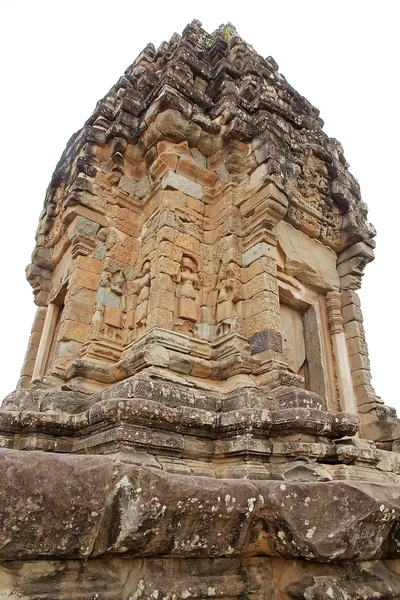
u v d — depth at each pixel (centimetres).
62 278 1027
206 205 901
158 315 726
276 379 655
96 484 245
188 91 938
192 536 281
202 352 729
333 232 1038
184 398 583
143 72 1156
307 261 957
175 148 886
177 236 820
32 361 1087
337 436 576
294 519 300
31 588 239
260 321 736
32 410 643
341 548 294
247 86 1020
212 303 802
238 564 320
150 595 267
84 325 833
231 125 882
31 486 227
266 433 555
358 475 536
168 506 264
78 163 948
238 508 291
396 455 725
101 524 250
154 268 792
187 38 1178
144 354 656
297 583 314
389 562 344
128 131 967
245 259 818
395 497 324
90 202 926
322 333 968
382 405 891
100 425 540
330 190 1057
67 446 590
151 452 509
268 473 516
